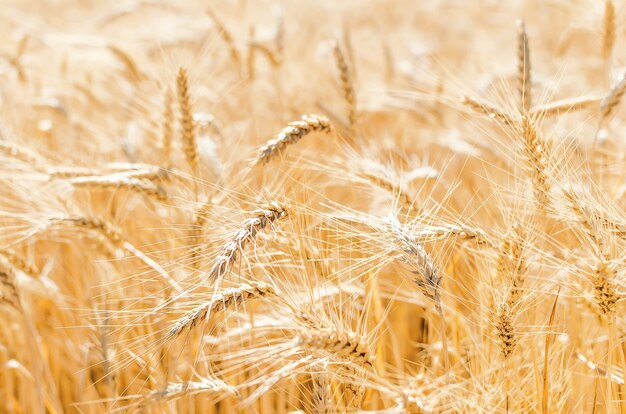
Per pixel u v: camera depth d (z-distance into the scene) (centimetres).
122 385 161
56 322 169
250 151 163
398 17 382
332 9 387
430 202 163
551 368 144
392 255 141
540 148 145
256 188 159
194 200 153
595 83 222
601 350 151
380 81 216
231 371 154
